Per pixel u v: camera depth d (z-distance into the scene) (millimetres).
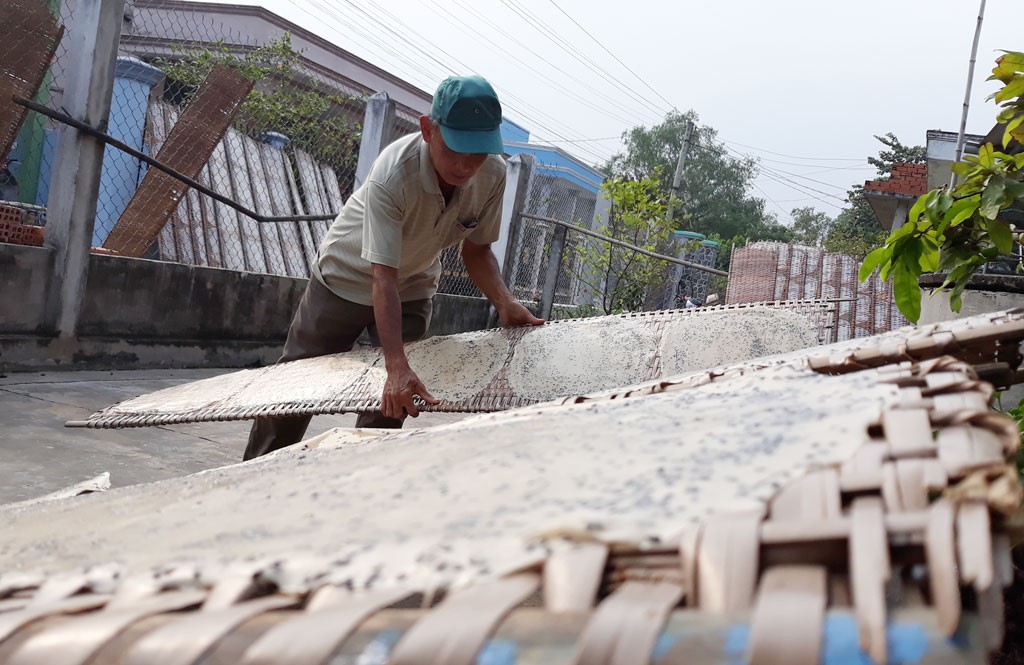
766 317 2680
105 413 2703
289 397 2613
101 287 5156
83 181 4891
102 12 4762
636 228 8516
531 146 18656
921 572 337
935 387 547
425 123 2613
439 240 2896
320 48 12500
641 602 315
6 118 4535
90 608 419
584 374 2631
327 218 6309
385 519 477
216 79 6059
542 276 9047
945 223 1802
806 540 332
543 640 314
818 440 466
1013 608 1007
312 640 323
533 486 479
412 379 2482
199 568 436
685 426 589
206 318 5938
